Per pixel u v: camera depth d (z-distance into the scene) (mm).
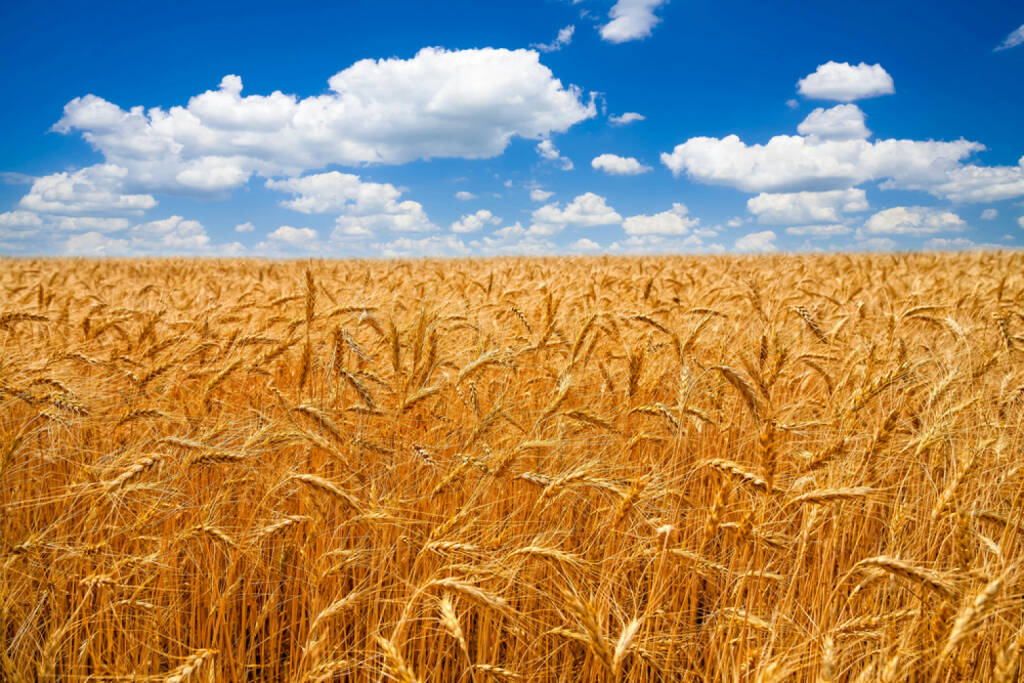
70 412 3764
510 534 3664
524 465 4180
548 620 3588
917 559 3299
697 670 3107
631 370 4641
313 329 5934
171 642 3389
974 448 3365
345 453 4043
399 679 2254
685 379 3701
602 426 3893
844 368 5223
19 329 6020
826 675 2188
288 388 5488
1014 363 5328
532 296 8250
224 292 10961
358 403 4812
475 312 6598
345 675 3215
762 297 8867
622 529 3504
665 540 2988
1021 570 2809
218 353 5594
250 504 3984
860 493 2670
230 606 3678
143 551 3484
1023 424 3906
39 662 2982
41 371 4266
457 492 4031
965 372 4344
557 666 3441
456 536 3295
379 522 3264
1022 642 2508
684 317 6922
